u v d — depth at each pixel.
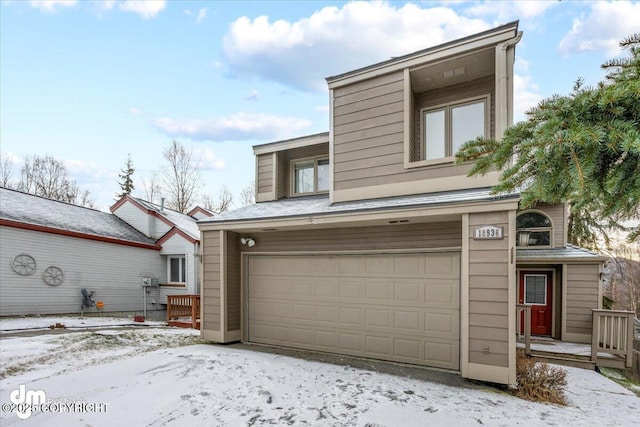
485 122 6.03
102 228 13.43
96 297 12.25
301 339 6.66
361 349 6.03
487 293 4.55
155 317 14.28
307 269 6.71
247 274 7.41
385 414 3.63
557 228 9.02
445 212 4.85
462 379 4.81
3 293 9.94
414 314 5.62
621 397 4.67
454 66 5.86
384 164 6.24
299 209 6.67
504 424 3.44
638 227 2.06
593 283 8.13
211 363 5.39
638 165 1.71
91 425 3.44
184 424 3.45
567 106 1.82
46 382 4.58
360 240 6.16
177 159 24.89
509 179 2.15
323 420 3.52
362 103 6.56
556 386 4.45
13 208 11.33
